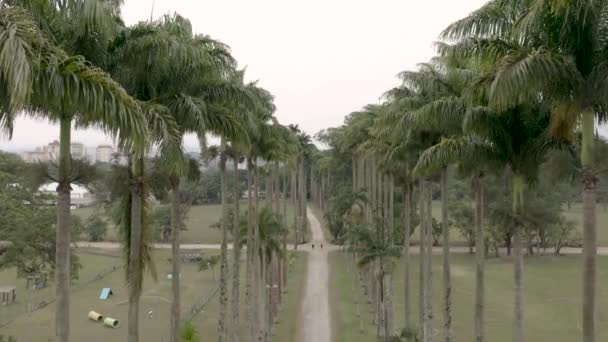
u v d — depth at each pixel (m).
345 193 46.09
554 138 14.06
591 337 11.35
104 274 53.91
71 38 12.42
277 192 47.38
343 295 44.62
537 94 11.98
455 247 72.56
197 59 14.59
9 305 40.75
